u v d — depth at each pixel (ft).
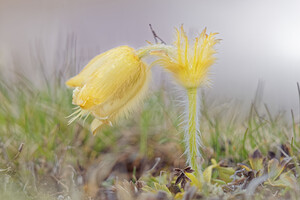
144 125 1.47
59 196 1.20
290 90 1.93
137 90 1.14
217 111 1.58
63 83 1.59
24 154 1.34
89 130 1.46
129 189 1.15
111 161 1.37
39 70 1.71
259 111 1.65
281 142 1.35
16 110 1.55
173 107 1.56
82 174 1.28
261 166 1.19
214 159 1.26
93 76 1.10
